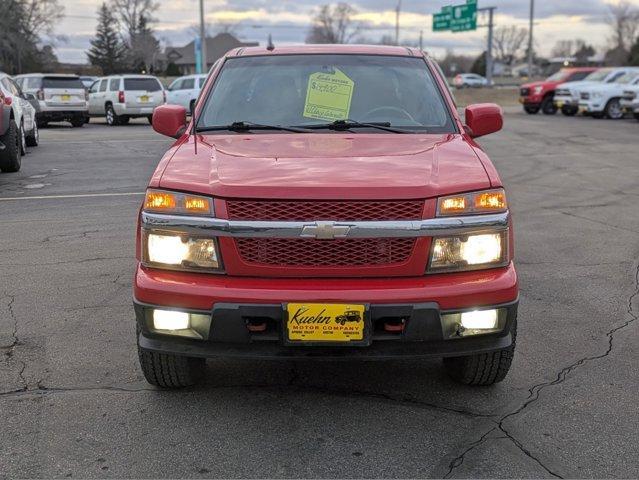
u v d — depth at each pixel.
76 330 4.39
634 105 22.22
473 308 3.03
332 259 3.02
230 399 3.50
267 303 2.95
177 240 3.10
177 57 85.62
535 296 5.12
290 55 4.59
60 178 10.55
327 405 3.44
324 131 4.00
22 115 13.02
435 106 4.24
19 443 3.06
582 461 2.92
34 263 5.87
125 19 80.19
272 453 3.00
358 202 3.02
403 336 3.01
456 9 42.91
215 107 4.25
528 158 13.59
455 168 3.29
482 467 2.88
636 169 11.99
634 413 3.34
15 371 3.79
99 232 6.99
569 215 8.10
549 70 86.25
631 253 6.36
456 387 3.64
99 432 3.16
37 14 78.19
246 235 3.01
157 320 3.09
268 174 3.17
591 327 4.50
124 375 3.76
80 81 22.12
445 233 3.04
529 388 3.62
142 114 23.25
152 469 2.87
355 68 4.46
